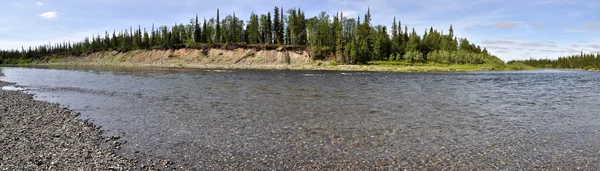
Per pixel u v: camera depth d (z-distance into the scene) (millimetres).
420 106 21938
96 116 18047
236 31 154500
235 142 12844
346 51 118625
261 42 144875
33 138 12531
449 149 12008
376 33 142375
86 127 14984
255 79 49000
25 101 23359
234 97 26516
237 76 57219
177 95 27750
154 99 25156
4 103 21938
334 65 112000
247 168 10008
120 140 12961
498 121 16969
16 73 66438
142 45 159875
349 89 33312
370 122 16688
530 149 11977
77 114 18484
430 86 37125
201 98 25844
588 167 10117
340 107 21453
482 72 84375
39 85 38094
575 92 31094
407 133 14359
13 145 11422
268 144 12594
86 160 10203
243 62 127500
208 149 11898
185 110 20078
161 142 12781
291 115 18531
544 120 17250
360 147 12242
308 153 11508
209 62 131500
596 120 17172
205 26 155750
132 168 9789
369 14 157250
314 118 17672
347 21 145250
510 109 20812
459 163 10523
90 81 43969
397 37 143875
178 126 15578
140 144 12453
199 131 14617
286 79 49344
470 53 140500
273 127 15477
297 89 33281
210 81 44500
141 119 17250
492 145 12500
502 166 10242
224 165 10250
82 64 152625
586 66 176875
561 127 15539
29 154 10469
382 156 11211
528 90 32906
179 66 119750
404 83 41531
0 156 10133
